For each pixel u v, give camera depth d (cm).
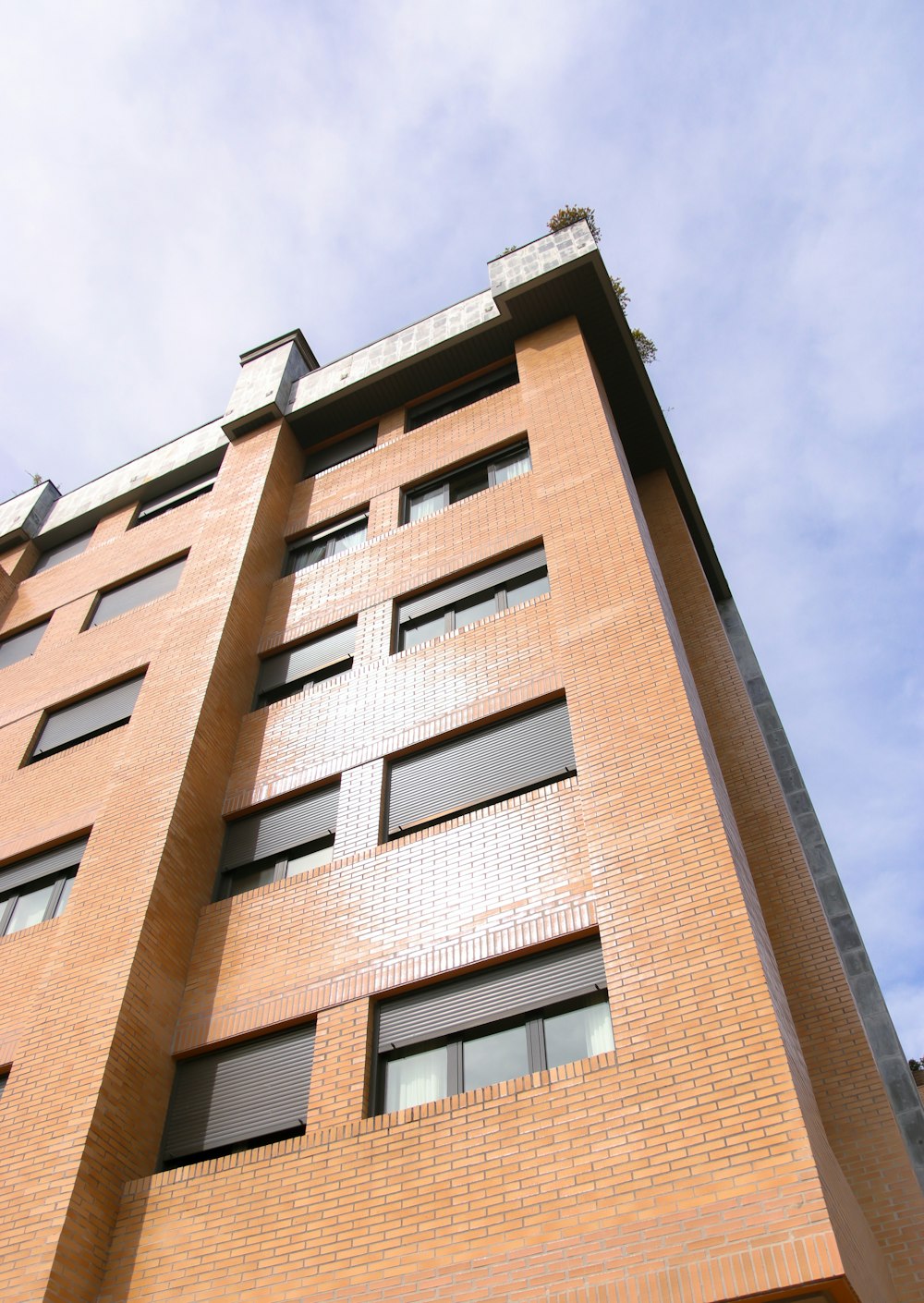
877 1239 885
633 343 1827
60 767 1484
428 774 1182
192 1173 883
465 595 1410
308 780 1267
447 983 955
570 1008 880
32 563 2175
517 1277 686
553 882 959
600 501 1361
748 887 928
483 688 1220
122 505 2172
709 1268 634
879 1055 1051
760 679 1617
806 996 1124
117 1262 842
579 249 1773
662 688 1052
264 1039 1014
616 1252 668
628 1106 743
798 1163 659
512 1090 804
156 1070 1003
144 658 1603
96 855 1204
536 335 1828
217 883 1223
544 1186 729
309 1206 807
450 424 1788
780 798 1359
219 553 1680
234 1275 787
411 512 1670
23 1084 968
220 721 1373
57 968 1075
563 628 1202
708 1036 754
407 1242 744
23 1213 846
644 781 968
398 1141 816
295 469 1950
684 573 1755
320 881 1117
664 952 824
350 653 1454
